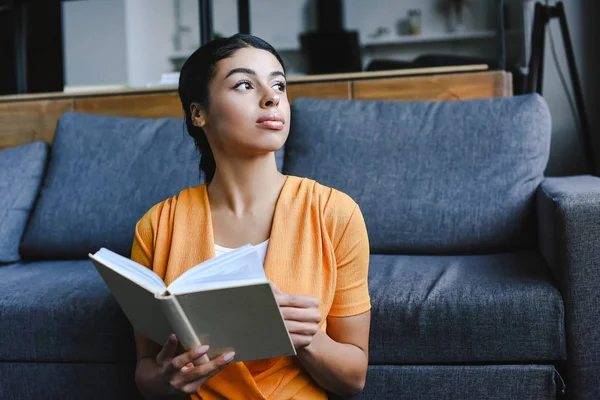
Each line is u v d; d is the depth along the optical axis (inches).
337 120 75.9
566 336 49.7
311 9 196.5
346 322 44.9
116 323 54.3
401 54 189.3
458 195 69.4
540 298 50.1
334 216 45.4
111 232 74.8
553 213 51.9
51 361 56.2
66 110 97.4
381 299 52.2
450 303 50.9
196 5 196.7
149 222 47.7
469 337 50.4
